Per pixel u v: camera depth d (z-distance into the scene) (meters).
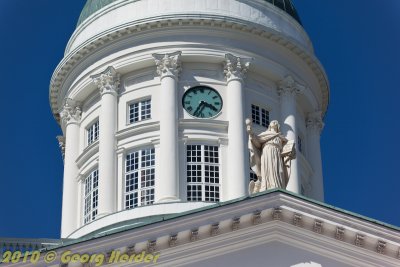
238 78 75.88
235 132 73.94
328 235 54.72
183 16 76.00
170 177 72.25
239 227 54.47
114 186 73.62
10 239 57.47
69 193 76.88
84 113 78.81
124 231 53.84
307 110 80.62
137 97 76.06
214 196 72.50
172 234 53.84
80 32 79.88
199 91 75.75
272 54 77.81
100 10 79.25
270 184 56.00
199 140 74.06
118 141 75.06
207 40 76.44
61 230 76.56
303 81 79.06
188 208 70.69
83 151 77.06
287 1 81.44
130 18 77.50
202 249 54.25
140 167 73.88
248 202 54.34
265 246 54.62
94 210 75.06
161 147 73.44
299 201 54.62
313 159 79.81
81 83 78.12
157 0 77.88
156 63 76.00
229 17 76.38
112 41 77.06
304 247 54.72
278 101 77.56
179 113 74.88
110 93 76.38
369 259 54.62
